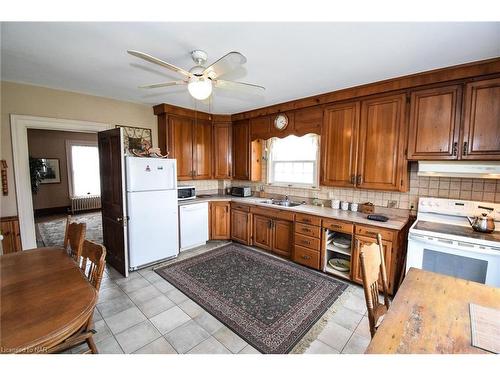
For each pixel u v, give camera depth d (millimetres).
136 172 2918
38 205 6156
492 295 1242
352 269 2668
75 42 1800
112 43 1817
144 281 2744
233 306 2264
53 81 2691
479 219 2084
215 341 1825
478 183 2309
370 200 3002
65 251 1859
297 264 3191
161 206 3189
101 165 3166
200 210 3844
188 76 1853
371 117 2672
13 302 1162
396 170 2525
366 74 2371
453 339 936
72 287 1313
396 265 2365
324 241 2896
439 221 2439
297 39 1725
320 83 2650
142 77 2561
